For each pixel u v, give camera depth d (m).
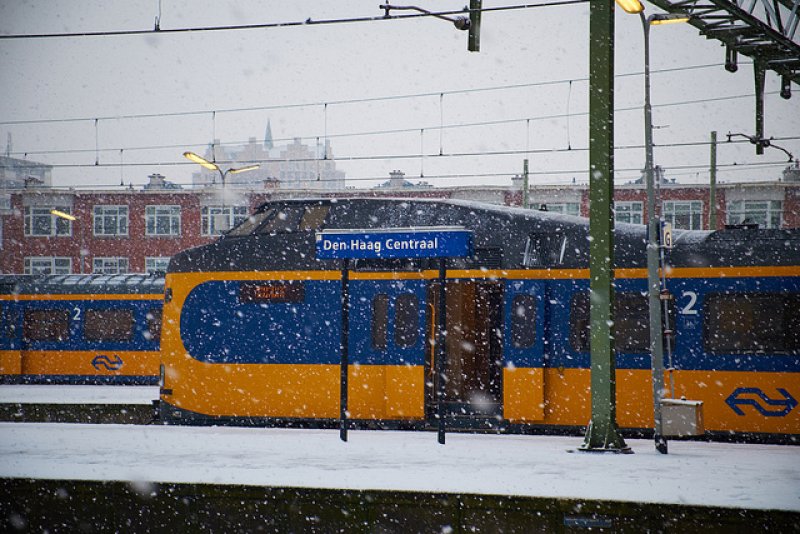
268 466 12.69
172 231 61.66
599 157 14.83
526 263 18.48
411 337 18.88
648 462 13.23
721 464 13.05
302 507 10.96
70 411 23.11
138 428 18.75
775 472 12.25
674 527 9.95
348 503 10.85
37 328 33.91
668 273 18.08
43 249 62.25
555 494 10.48
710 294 17.91
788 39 19.17
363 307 19.12
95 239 62.12
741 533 9.75
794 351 17.47
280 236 19.81
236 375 19.69
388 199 19.69
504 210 19.06
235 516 11.16
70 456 13.79
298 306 19.48
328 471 12.21
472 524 10.55
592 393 14.81
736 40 19.89
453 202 19.36
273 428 18.84
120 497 11.45
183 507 11.30
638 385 18.08
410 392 18.73
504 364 18.38
